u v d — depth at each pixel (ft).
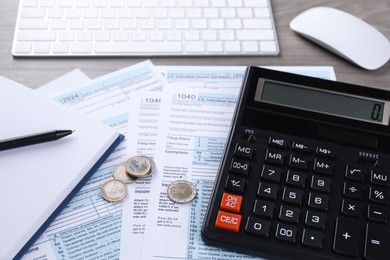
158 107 1.80
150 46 1.95
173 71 1.91
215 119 1.78
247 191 1.50
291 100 1.68
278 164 1.55
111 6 2.03
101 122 1.73
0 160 1.55
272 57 1.98
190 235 1.49
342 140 1.61
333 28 1.98
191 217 1.53
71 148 1.60
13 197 1.48
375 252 1.39
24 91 1.72
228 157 1.57
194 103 1.82
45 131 1.61
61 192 1.51
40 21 1.97
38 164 1.55
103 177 1.61
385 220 1.45
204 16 2.04
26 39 1.92
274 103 1.67
